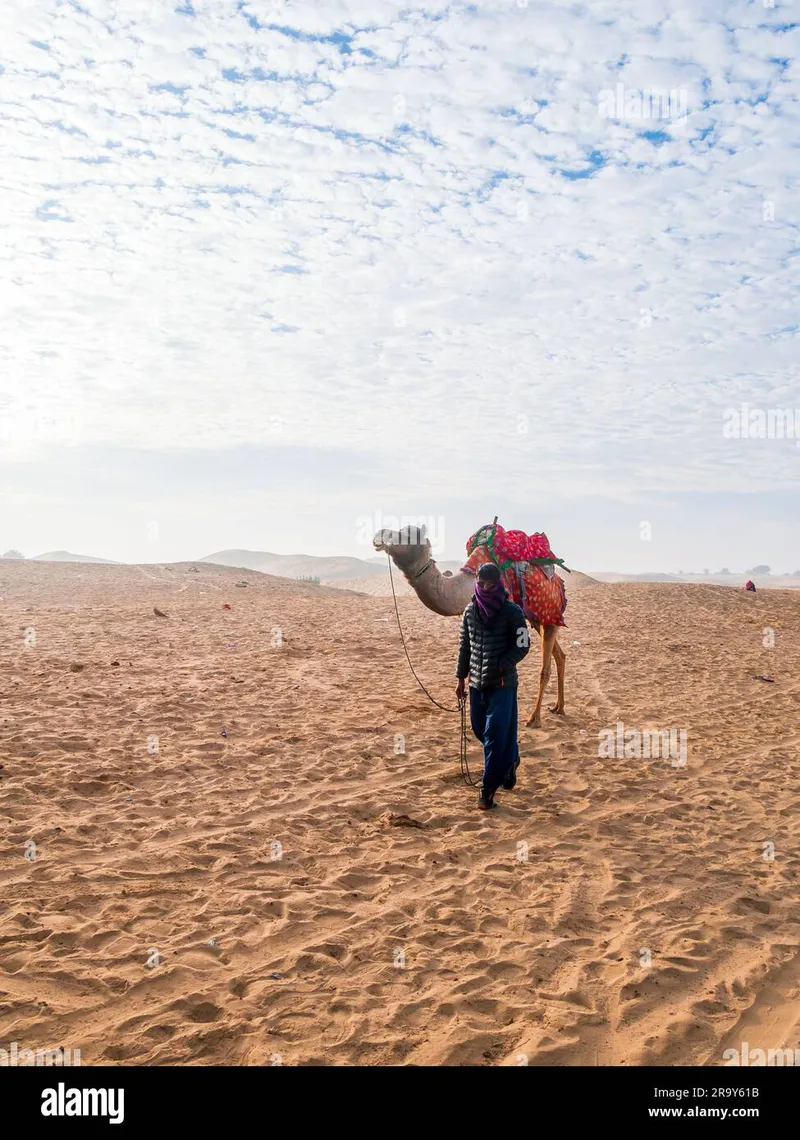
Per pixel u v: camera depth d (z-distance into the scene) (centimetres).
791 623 2672
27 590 3228
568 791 863
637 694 1414
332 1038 425
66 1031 420
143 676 1328
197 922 540
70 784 780
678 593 3272
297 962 494
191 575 4328
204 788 803
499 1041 429
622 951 529
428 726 1094
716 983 498
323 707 1173
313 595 3566
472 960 508
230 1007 446
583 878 641
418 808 784
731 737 1125
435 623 2386
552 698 1348
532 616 1067
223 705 1145
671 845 723
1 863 609
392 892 602
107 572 4181
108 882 591
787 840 744
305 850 672
